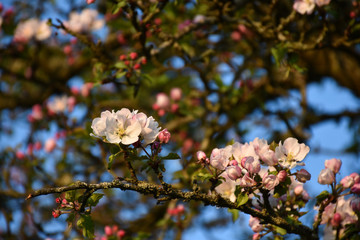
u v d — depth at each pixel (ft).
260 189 10.82
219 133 25.30
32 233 21.93
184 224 22.07
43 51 29.76
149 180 12.51
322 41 17.84
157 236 24.08
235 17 21.52
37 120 26.94
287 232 11.32
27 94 30.81
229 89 24.98
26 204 22.26
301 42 18.60
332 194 11.41
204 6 23.13
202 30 25.17
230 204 10.75
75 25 24.23
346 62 26.40
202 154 10.89
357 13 18.48
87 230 10.38
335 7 18.07
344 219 11.84
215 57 26.81
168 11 24.14
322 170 11.37
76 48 28.09
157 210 24.76
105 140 9.95
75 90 26.89
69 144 22.85
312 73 27.91
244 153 11.27
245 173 10.82
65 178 21.75
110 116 10.12
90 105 25.45
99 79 19.48
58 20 19.27
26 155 25.32
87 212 10.44
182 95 27.58
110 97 25.79
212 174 10.87
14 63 29.25
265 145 11.15
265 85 26.32
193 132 25.32
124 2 17.94
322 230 12.55
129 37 25.46
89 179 21.66
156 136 10.07
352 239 11.96
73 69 30.12
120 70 19.27
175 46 20.34
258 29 19.75
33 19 27.55
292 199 12.05
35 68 28.63
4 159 25.07
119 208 24.45
